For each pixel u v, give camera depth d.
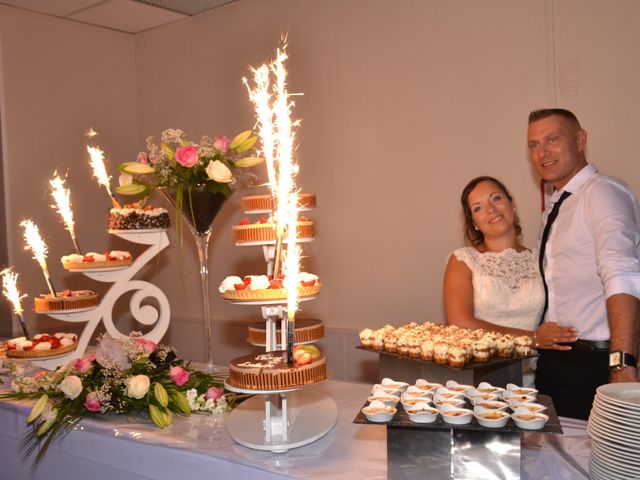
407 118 4.06
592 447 1.41
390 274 4.18
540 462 1.57
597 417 1.39
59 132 5.03
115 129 5.39
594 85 3.36
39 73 4.91
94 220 5.22
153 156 2.37
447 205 3.92
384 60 4.14
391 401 1.52
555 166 2.47
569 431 1.79
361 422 1.43
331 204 4.43
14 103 4.77
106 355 2.11
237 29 4.87
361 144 4.27
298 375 1.67
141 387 1.96
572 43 3.43
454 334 1.99
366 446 1.71
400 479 1.42
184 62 5.21
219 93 5.02
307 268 4.54
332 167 4.41
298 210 2.21
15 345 2.63
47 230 4.93
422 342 1.89
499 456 1.37
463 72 3.82
